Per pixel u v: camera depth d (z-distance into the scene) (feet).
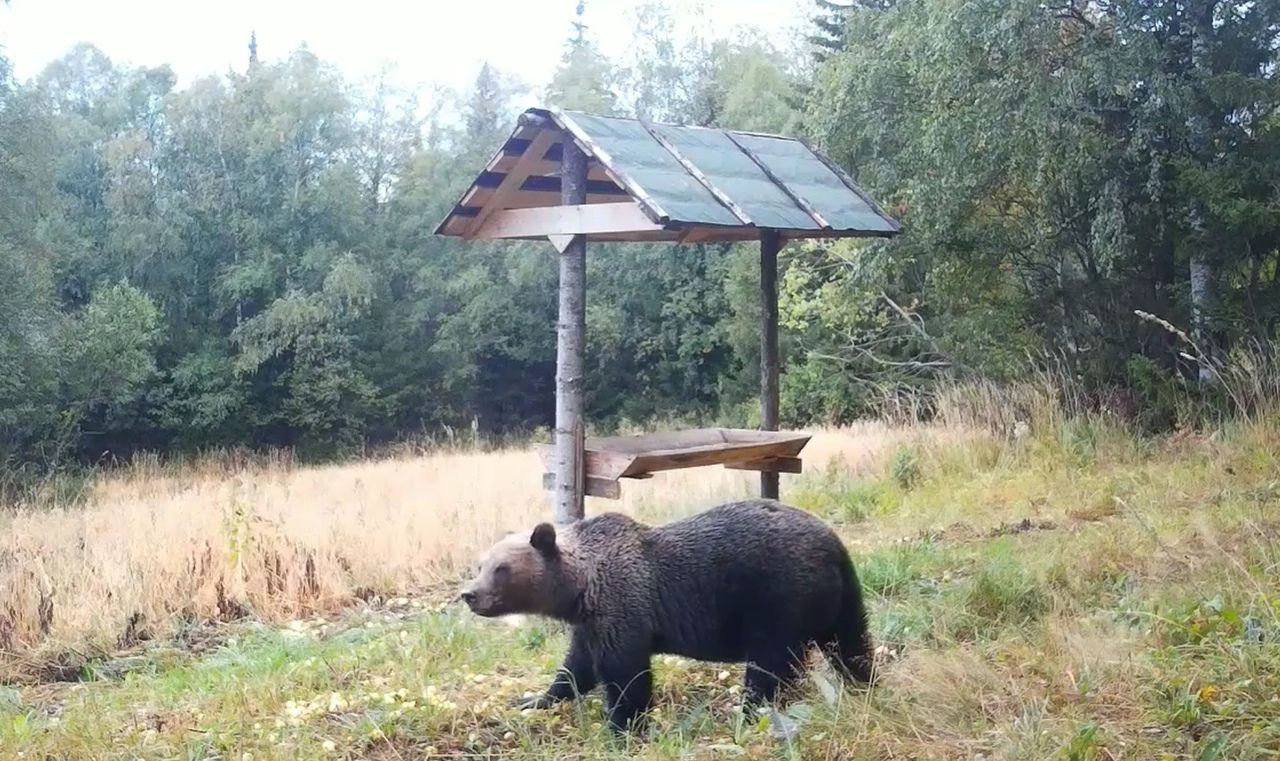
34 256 95.76
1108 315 64.59
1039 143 58.18
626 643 20.97
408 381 148.25
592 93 146.30
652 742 19.30
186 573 36.81
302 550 38.32
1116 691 19.20
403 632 29.01
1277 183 56.95
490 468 69.00
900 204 71.36
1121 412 57.36
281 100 143.13
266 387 138.21
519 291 147.33
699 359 137.59
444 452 107.55
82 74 154.81
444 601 35.42
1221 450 47.19
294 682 25.38
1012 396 58.70
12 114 91.76
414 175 154.81
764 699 21.06
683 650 21.76
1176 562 28.48
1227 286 61.82
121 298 114.83
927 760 17.39
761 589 21.31
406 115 160.35
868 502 46.32
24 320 95.66
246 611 35.81
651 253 137.90
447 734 21.42
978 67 61.41
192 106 142.10
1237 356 57.06
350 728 21.50
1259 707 17.66
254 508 43.96
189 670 29.04
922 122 65.10
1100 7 61.46
